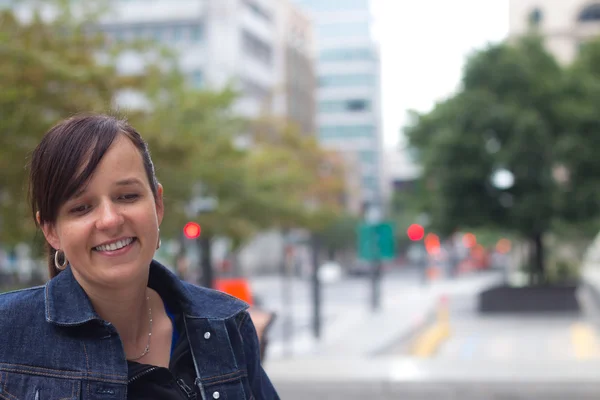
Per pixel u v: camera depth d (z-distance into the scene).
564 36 57.84
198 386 2.00
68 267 1.94
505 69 28.02
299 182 29.44
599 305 30.80
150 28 60.00
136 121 14.53
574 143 27.14
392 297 37.59
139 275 1.91
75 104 10.84
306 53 84.38
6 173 10.93
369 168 113.00
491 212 27.69
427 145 29.91
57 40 13.03
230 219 19.03
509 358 15.63
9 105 10.31
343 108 114.56
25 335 1.83
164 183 16.77
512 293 28.03
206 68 59.19
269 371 10.43
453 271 62.59
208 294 2.12
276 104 73.06
